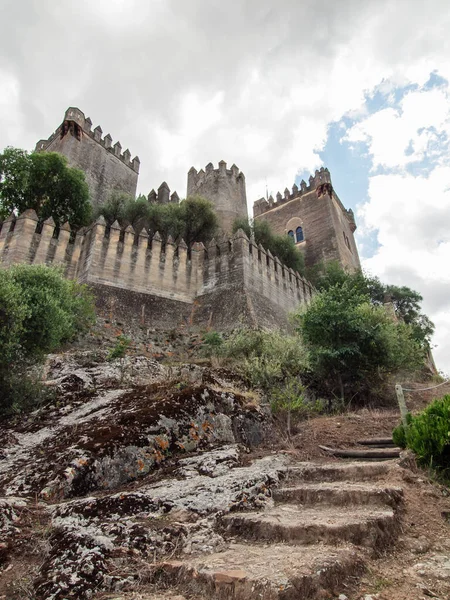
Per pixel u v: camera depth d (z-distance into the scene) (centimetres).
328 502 437
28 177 2233
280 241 3098
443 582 285
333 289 1628
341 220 4478
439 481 511
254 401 890
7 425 742
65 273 1814
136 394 815
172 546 357
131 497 444
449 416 560
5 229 1838
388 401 1380
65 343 1341
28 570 331
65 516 411
